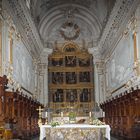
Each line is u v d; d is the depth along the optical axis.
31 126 19.45
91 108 28.28
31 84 25.12
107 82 27.69
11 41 16.61
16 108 15.02
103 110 25.80
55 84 30.39
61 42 31.44
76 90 30.34
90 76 30.66
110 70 25.77
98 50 30.36
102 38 27.02
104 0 26.00
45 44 30.98
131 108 15.46
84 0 29.72
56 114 25.31
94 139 12.73
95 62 30.23
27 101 18.02
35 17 26.84
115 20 21.00
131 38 17.44
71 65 30.81
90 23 31.38
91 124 13.23
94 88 30.23
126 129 15.94
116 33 22.03
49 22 31.42
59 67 30.69
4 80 12.28
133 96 14.66
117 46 22.20
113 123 20.91
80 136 12.75
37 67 29.19
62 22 31.88
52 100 30.12
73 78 30.59
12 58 16.78
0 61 14.03
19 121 15.28
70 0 30.00
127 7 17.42
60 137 12.74
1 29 14.32
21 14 18.88
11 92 13.44
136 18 15.97
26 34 21.84
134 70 16.61
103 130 12.77
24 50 21.44
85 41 31.47
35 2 25.73
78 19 31.80
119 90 21.48
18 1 16.94
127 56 18.62
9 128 12.54
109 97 26.14
